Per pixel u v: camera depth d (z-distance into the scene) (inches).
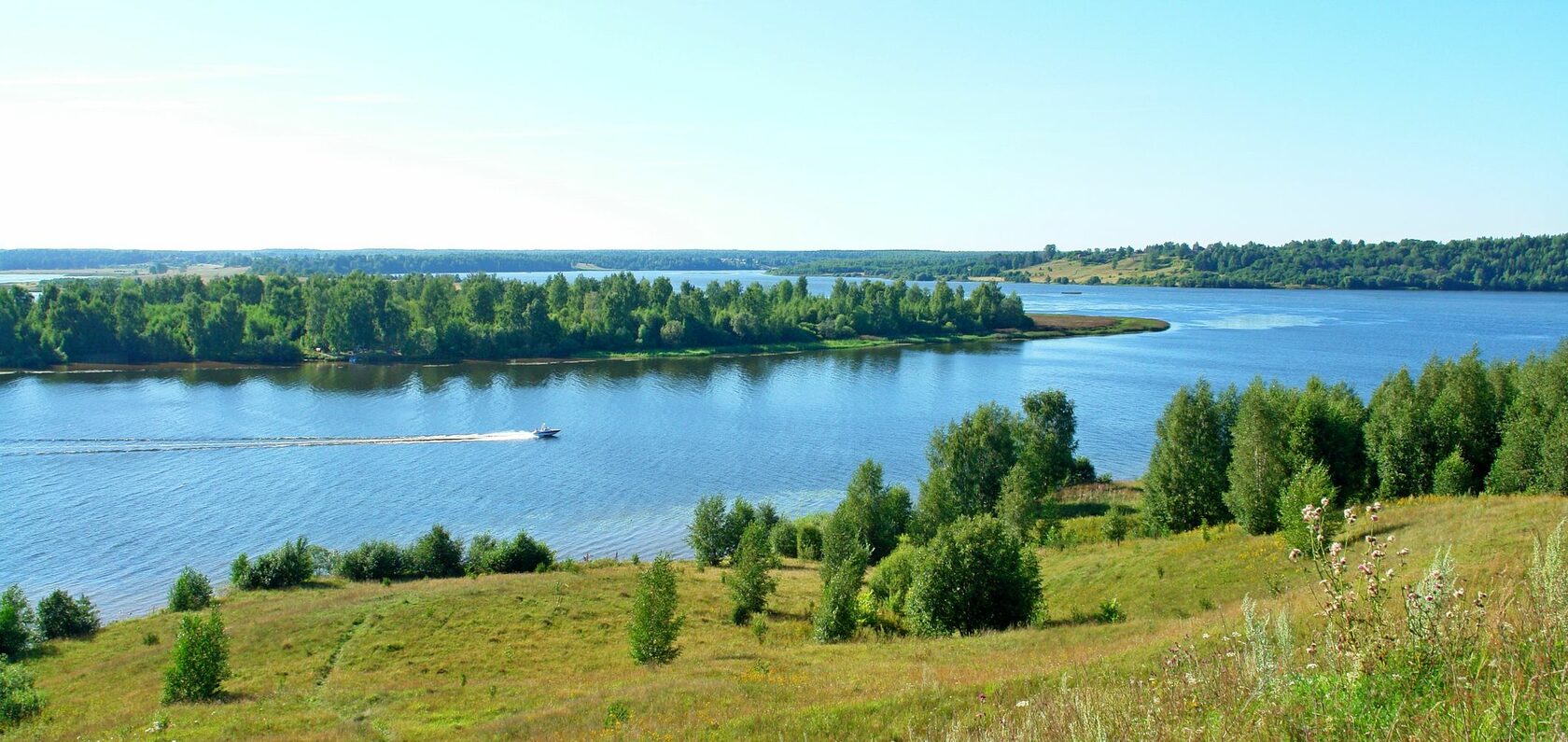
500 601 1804.9
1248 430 1787.6
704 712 869.8
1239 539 1676.9
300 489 2915.8
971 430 2479.1
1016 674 807.7
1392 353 5841.5
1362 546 1267.2
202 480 3006.9
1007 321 7790.4
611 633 1641.2
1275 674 346.0
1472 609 339.6
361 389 4808.1
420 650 1547.7
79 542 2390.5
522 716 1009.5
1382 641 324.5
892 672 1056.8
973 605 1475.1
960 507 2361.0
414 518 2652.6
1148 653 740.0
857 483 2333.9
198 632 1316.4
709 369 5689.0
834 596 1555.1
